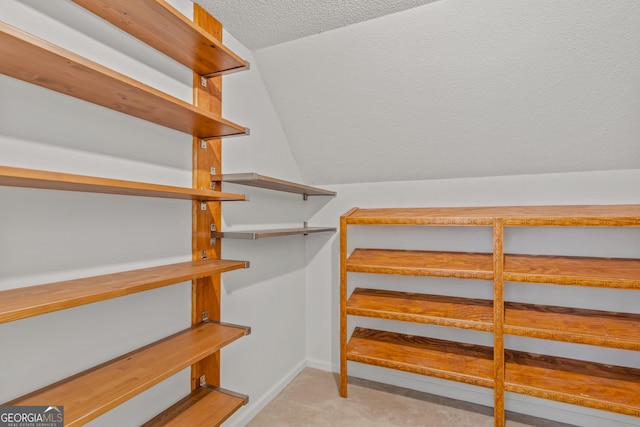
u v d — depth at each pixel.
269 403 1.90
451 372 1.63
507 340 1.88
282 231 1.64
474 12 1.33
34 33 0.87
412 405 1.89
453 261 1.77
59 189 0.88
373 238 2.20
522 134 1.68
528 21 1.31
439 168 2.00
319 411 1.82
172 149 1.27
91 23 1.00
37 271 0.86
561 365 1.68
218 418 1.20
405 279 2.10
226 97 1.57
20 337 0.84
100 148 1.02
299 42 1.64
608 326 1.50
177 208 1.29
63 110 0.92
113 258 1.05
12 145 0.82
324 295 2.35
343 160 2.13
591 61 1.35
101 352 1.02
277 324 2.02
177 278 0.99
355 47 1.58
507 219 1.53
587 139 1.61
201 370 1.40
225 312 1.56
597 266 1.55
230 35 1.59
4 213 0.81
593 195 1.73
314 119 1.96
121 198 1.08
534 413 1.82
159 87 1.22
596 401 1.38
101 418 1.02
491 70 1.49
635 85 1.37
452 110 1.69
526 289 1.84
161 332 1.23
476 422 1.74
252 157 1.76
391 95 1.72
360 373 2.23
